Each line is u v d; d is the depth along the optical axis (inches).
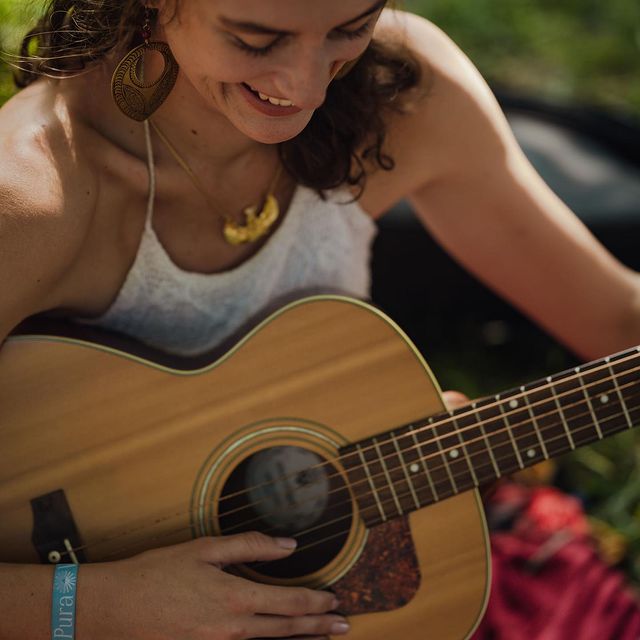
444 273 112.6
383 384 66.5
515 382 115.4
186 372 65.0
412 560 67.2
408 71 66.4
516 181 73.9
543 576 83.4
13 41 81.1
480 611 67.4
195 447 65.3
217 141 63.6
